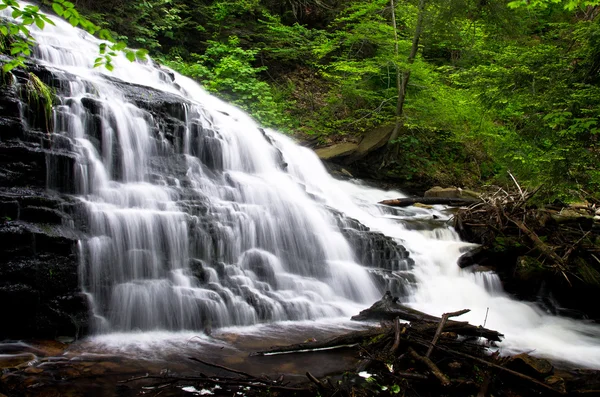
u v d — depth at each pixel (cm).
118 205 689
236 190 848
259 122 1439
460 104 1520
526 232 913
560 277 843
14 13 446
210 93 1412
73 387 422
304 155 1353
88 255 591
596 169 798
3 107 637
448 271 880
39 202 582
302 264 791
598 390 467
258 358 515
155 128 830
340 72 1791
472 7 1411
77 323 551
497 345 627
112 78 901
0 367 450
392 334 548
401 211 1178
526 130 844
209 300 629
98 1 1423
